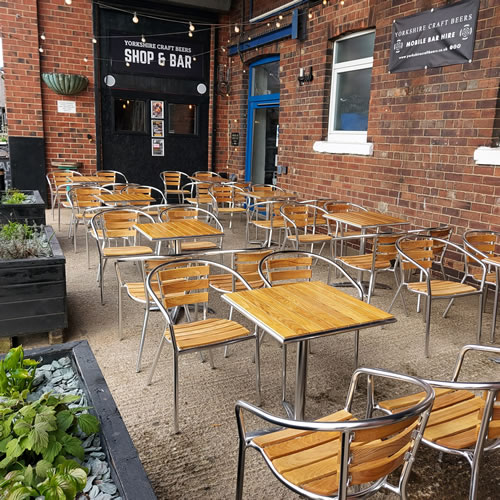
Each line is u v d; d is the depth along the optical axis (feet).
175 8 30.55
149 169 32.17
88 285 15.57
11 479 5.00
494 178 15.51
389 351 11.46
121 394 9.18
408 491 6.89
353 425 4.35
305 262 10.36
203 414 8.59
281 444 5.60
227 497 6.64
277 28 26.07
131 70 30.40
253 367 10.46
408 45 18.37
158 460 7.37
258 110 30.76
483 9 15.53
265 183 30.60
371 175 20.70
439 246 13.91
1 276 10.25
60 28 28.50
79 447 5.65
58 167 29.30
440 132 17.33
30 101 28.37
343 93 23.07
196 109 32.78
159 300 8.57
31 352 7.72
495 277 13.07
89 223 17.95
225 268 9.77
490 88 15.52
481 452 5.48
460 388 5.25
